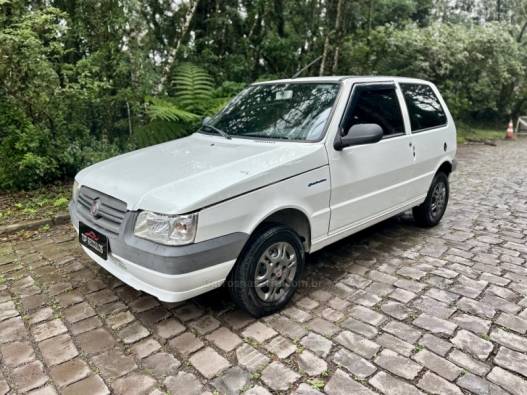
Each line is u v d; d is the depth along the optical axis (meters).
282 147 2.96
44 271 3.48
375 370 2.26
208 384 2.17
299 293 3.11
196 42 8.78
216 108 6.60
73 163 5.80
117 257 2.51
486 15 17.09
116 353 2.43
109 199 2.60
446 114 4.59
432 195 4.45
